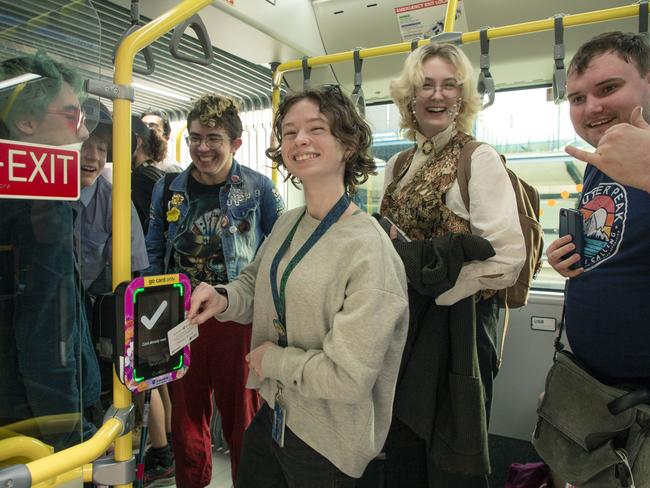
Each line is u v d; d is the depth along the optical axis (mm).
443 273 1334
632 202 1229
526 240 1679
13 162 918
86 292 1914
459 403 1412
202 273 2111
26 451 1025
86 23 1131
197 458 2143
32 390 1194
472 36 2018
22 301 1173
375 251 1116
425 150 1664
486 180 1468
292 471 1232
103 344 1065
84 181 1610
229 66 2619
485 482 1522
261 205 2258
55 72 1042
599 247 1303
